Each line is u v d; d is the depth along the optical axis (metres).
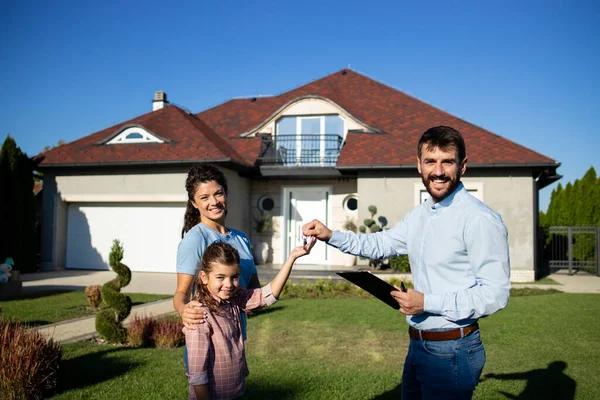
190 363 2.57
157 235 17.06
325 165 17.53
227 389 2.67
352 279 2.78
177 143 17.00
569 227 17.59
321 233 3.18
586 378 5.48
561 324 8.41
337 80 22.52
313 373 5.55
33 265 17.17
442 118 18.47
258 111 21.39
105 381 5.23
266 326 8.21
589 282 14.97
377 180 16.28
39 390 4.75
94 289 9.69
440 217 2.85
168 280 14.86
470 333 2.77
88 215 17.69
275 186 18.31
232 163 15.77
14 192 16.53
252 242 18.25
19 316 9.01
